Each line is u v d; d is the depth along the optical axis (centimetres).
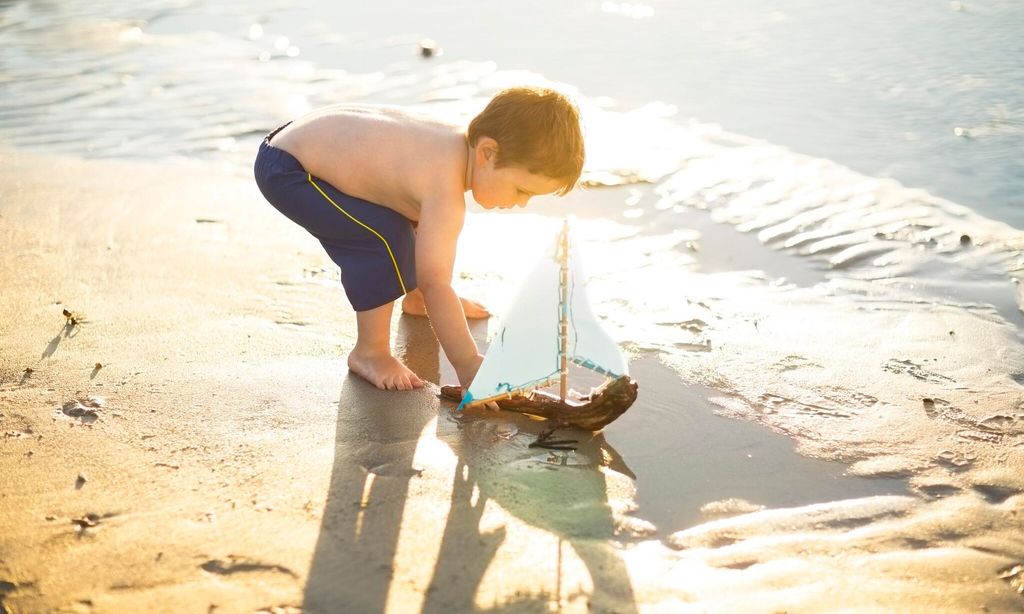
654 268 376
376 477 242
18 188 460
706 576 207
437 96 577
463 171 281
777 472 248
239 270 374
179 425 266
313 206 290
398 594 199
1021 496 236
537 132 265
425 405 282
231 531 219
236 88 616
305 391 288
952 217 416
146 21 798
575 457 254
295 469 245
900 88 570
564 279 260
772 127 522
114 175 479
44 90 618
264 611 194
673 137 513
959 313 338
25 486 236
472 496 235
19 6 853
